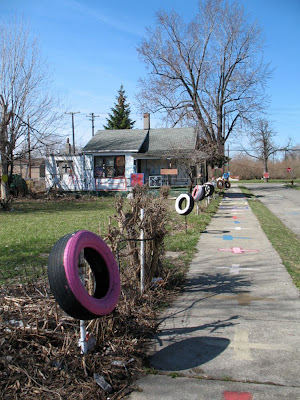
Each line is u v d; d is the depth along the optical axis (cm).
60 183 3002
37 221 1417
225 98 3622
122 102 7188
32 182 3381
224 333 421
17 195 2725
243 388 314
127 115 7194
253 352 376
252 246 907
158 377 332
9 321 367
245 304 513
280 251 841
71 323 373
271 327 436
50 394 292
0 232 1145
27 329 353
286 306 503
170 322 455
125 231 549
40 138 2511
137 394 307
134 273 513
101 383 308
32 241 971
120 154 2920
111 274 351
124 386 316
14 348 340
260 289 577
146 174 3011
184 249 873
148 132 3316
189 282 620
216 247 898
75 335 354
